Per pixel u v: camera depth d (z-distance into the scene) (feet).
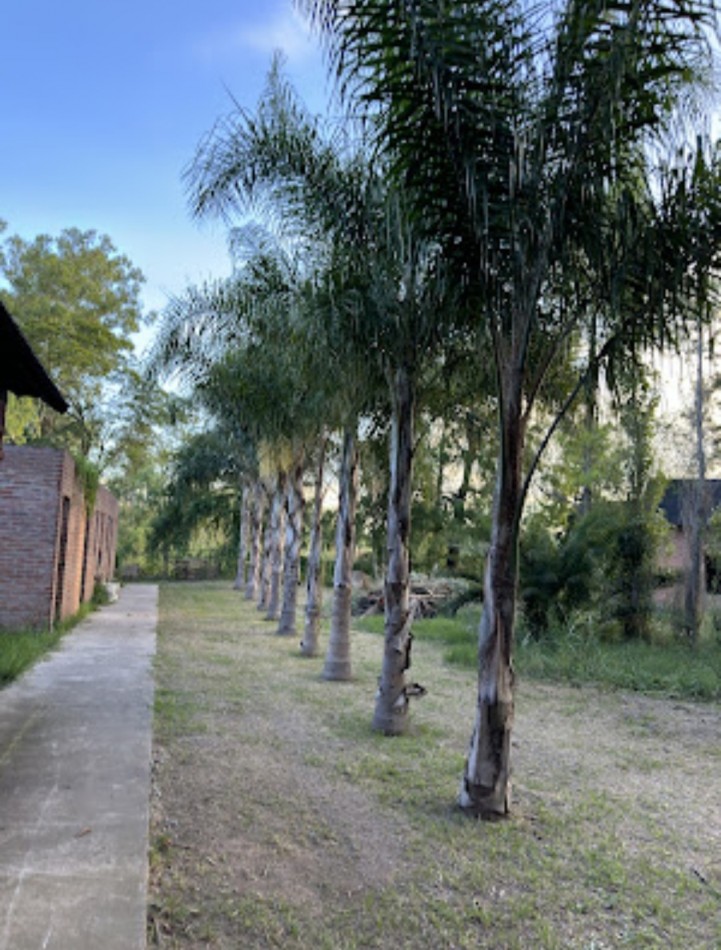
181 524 106.22
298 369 24.77
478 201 13.46
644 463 44.75
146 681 28.96
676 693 31.35
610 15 11.86
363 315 18.81
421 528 67.46
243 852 13.37
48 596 40.29
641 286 14.11
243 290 28.22
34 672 30.14
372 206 18.89
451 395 24.00
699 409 44.01
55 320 75.87
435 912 11.49
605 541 42.52
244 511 94.12
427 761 19.45
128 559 128.88
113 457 94.07
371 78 13.30
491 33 12.33
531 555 42.01
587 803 16.94
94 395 89.20
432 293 15.64
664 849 14.46
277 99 20.57
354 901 11.76
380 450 29.48
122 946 9.55
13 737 20.02
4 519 39.96
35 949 9.39
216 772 17.88
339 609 31.78
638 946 10.75
